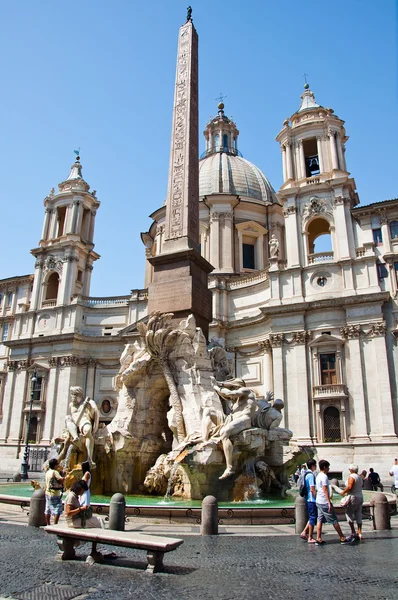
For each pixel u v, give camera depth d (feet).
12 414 157.79
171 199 66.23
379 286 116.88
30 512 38.14
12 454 151.02
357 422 109.29
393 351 111.86
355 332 114.62
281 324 124.06
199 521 38.17
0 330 175.42
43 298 169.27
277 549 30.35
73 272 167.84
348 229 125.49
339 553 29.43
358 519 34.40
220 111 221.66
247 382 133.39
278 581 22.80
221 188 178.09
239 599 19.97
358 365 112.47
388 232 121.49
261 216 174.70
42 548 29.81
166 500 47.19
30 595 20.13
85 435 52.60
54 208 179.73
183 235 62.69
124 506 34.94
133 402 56.03
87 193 179.83
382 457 103.91
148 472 52.49
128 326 150.71
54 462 38.27
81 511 29.01
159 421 58.18
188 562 26.58
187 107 72.33
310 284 125.39
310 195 133.28
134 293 159.53
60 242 170.19
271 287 129.59
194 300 59.16
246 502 46.26
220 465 47.55
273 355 123.65
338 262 122.11
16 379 161.99
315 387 115.75
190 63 75.82
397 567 25.77
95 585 21.85
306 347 120.37
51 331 162.20
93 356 157.79
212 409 50.60
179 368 55.01
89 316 163.12
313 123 139.54
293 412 117.29
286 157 142.10
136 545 24.43
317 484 33.55
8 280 178.70
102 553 27.53
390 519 44.27
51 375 156.15
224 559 27.37
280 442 54.75
